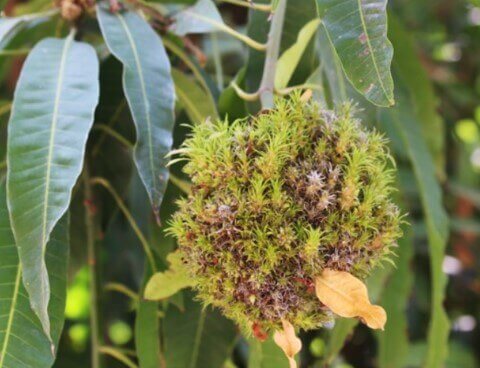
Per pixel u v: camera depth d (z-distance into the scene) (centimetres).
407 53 87
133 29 69
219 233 57
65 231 66
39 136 62
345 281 57
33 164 61
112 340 107
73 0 74
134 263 97
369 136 61
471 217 125
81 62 66
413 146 82
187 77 74
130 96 65
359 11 58
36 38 83
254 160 58
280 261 57
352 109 61
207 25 70
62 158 61
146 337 73
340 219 58
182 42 78
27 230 59
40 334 63
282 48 74
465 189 118
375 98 57
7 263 64
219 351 76
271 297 57
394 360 88
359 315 56
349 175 58
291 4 74
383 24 57
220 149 58
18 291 64
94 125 79
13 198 60
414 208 111
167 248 76
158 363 73
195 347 76
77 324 112
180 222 59
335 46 58
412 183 102
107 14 70
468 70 134
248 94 69
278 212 57
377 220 59
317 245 56
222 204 57
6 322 63
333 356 77
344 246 58
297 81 72
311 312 59
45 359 63
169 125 65
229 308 59
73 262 84
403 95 84
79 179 81
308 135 59
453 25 130
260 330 59
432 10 129
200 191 59
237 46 100
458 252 123
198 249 58
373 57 57
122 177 82
